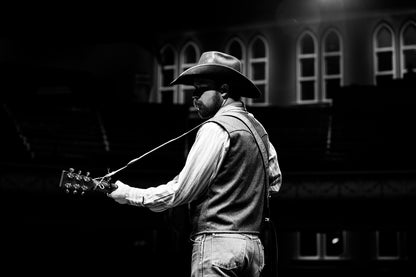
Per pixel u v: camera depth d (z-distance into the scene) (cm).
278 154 1728
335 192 1490
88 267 1783
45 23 2283
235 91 348
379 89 1834
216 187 322
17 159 1531
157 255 1772
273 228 345
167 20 2470
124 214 1493
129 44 2334
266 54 2434
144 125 1908
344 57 2358
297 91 2386
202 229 321
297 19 2406
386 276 1923
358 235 2034
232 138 322
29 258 1705
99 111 1903
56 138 1739
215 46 2486
